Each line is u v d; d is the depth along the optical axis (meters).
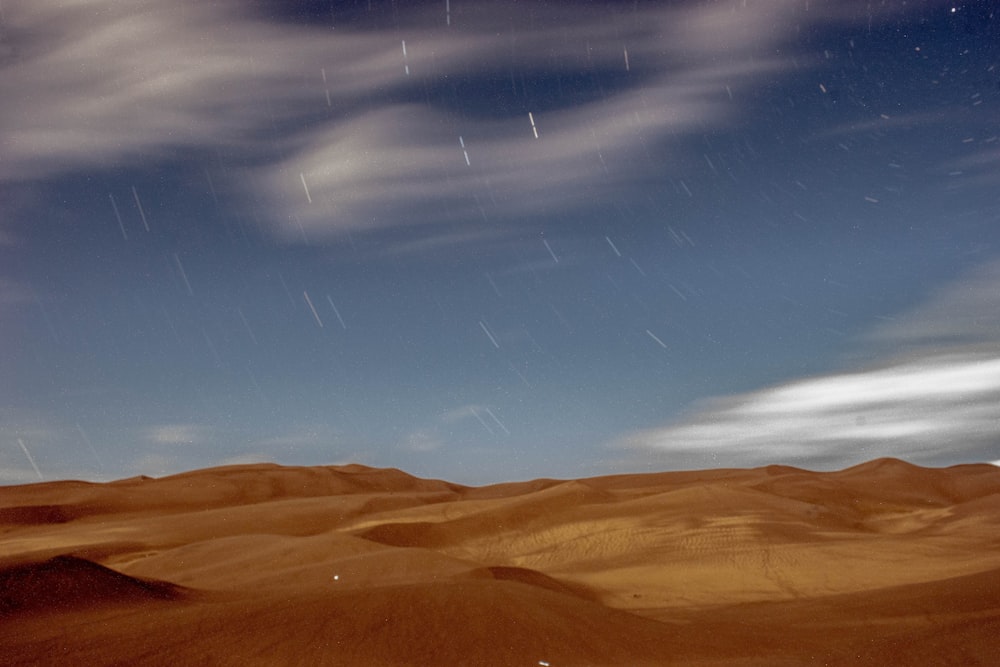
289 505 72.75
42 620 16.97
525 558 46.53
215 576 34.53
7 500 81.31
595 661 16.44
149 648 14.98
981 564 35.16
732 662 16.94
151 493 86.56
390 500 75.81
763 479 78.69
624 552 44.19
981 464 84.06
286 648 15.30
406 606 17.53
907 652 17.42
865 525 56.78
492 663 15.68
